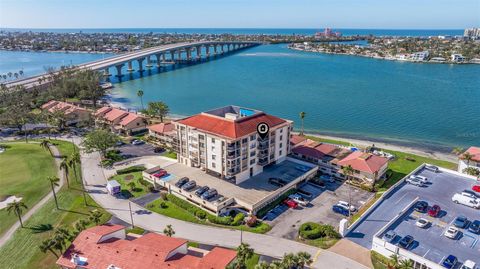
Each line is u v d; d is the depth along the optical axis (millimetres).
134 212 83875
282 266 54375
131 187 94875
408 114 172500
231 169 90562
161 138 131250
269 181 93750
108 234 65750
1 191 94562
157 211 84188
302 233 72750
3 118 141750
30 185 97812
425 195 86375
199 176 97188
